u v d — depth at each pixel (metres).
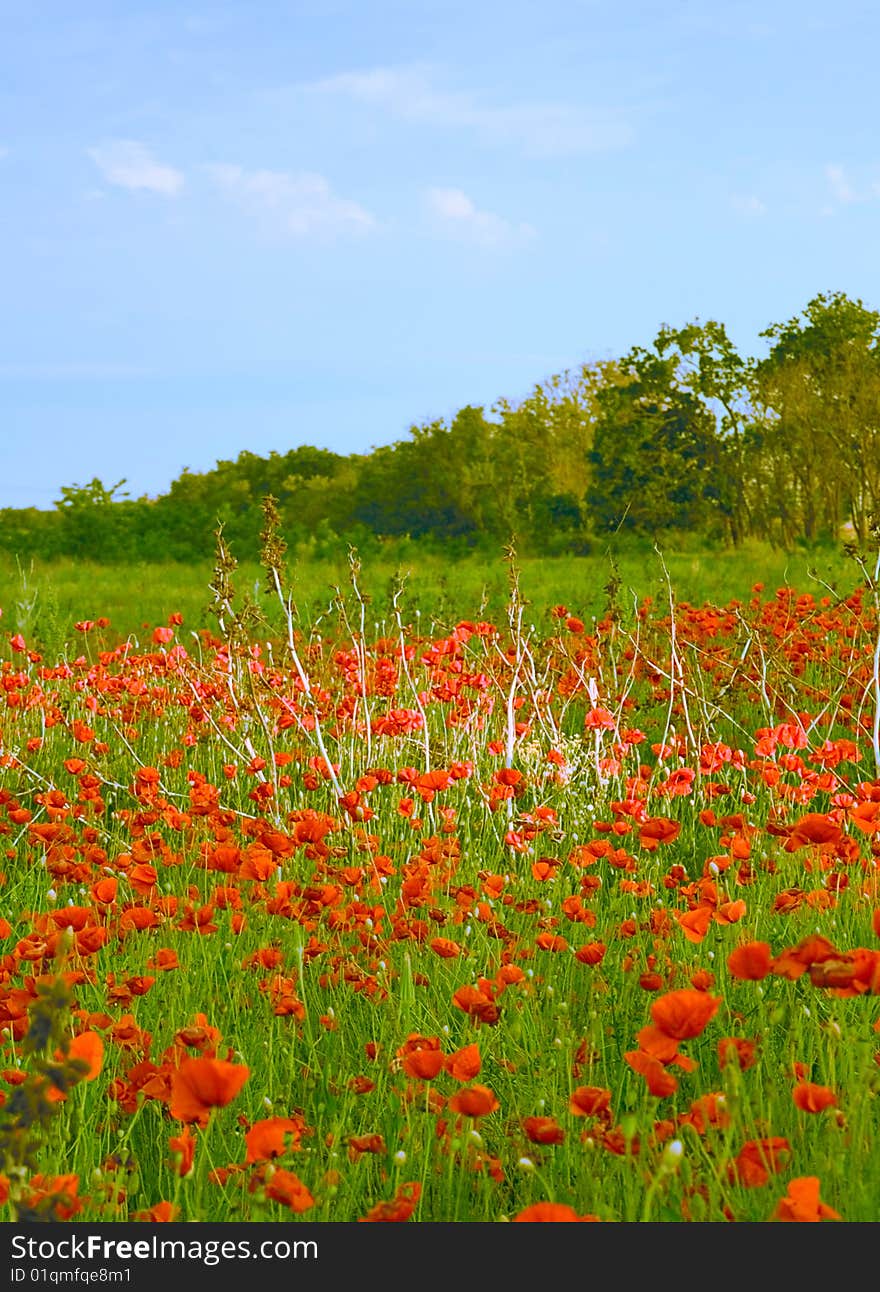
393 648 7.77
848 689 7.12
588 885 3.69
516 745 6.38
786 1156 2.00
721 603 13.17
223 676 7.26
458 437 48.66
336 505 56.00
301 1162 2.39
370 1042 2.85
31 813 5.25
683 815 5.50
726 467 32.94
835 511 29.66
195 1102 1.87
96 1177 2.15
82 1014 2.70
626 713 6.68
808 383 30.02
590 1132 2.43
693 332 33.03
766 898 3.94
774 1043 2.87
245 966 3.31
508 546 6.46
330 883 4.02
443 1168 2.48
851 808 4.59
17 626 11.34
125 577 20.75
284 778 5.64
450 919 3.41
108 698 7.43
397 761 6.21
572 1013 3.26
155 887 3.60
